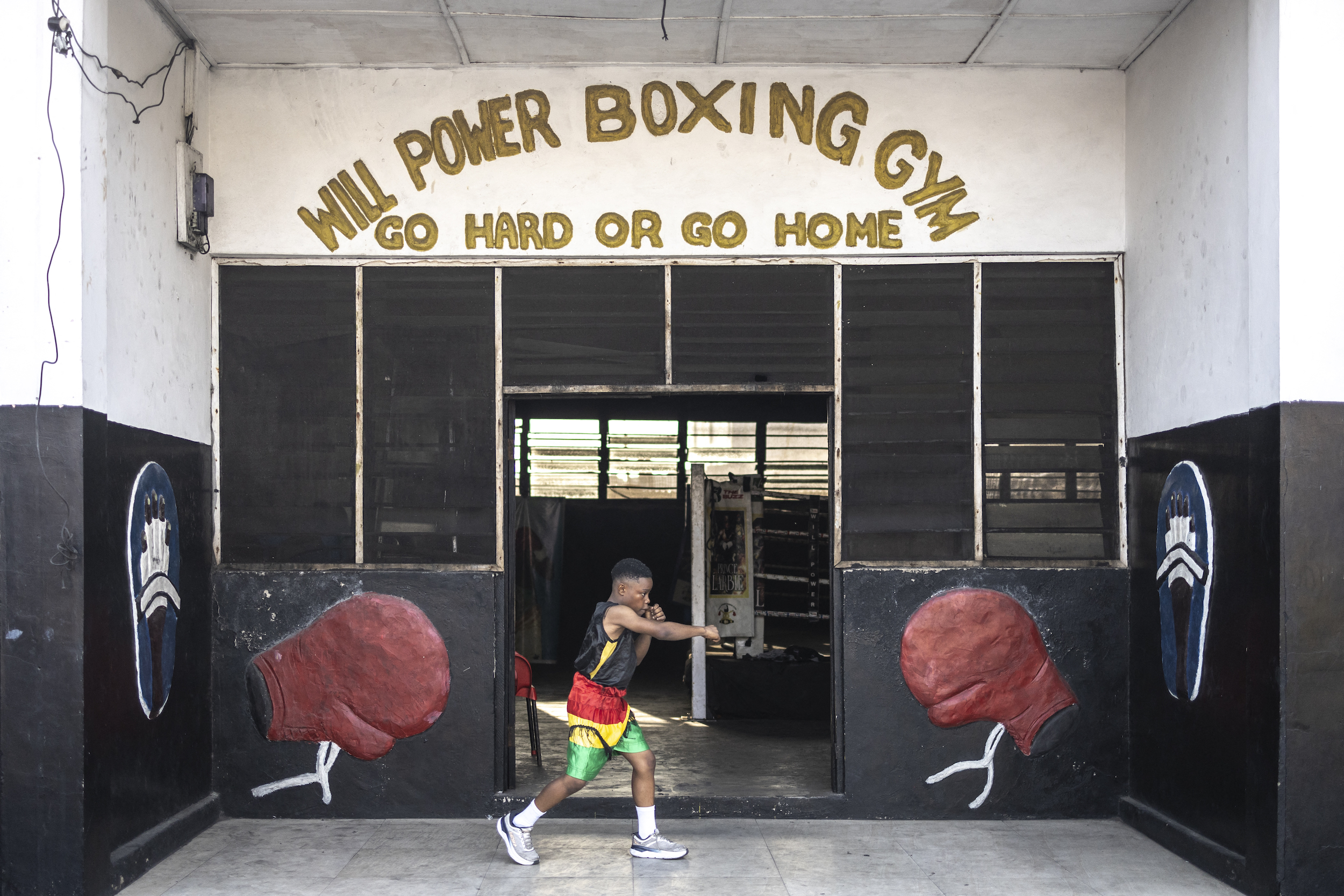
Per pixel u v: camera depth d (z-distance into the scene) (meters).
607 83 6.22
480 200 6.22
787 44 5.96
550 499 11.84
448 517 6.20
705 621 8.83
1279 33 4.62
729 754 7.28
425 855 5.45
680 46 5.99
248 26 5.73
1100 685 6.12
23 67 4.60
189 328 5.92
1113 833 5.84
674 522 12.24
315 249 6.20
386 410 6.24
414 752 6.08
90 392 4.66
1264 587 4.69
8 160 4.60
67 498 4.58
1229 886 4.97
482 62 6.18
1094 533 6.21
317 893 4.89
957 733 6.11
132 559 5.11
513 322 6.26
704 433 12.20
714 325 6.27
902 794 6.09
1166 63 5.74
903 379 6.26
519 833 5.27
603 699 5.23
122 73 5.10
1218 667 5.12
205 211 5.91
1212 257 5.25
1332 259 4.60
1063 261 6.28
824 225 6.22
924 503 6.21
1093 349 6.28
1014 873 5.18
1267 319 4.70
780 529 9.19
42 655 4.58
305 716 6.10
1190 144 5.47
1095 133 6.26
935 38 5.88
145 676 5.24
